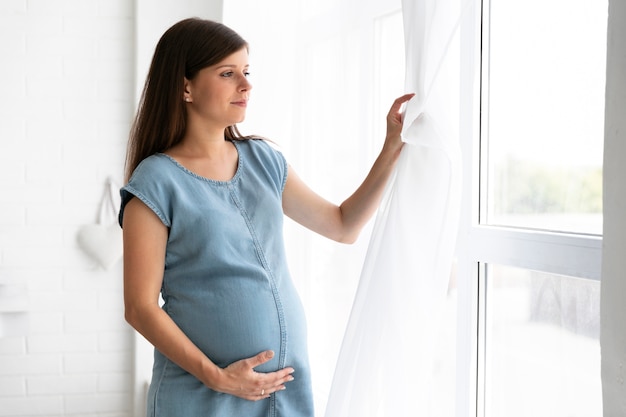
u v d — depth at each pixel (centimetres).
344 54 242
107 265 356
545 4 155
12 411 354
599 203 139
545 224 155
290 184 189
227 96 170
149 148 175
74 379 359
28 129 352
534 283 158
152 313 161
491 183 174
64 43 354
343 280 243
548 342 154
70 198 356
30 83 351
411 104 152
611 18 101
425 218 155
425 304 155
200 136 173
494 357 173
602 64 139
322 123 257
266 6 288
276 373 164
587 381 144
